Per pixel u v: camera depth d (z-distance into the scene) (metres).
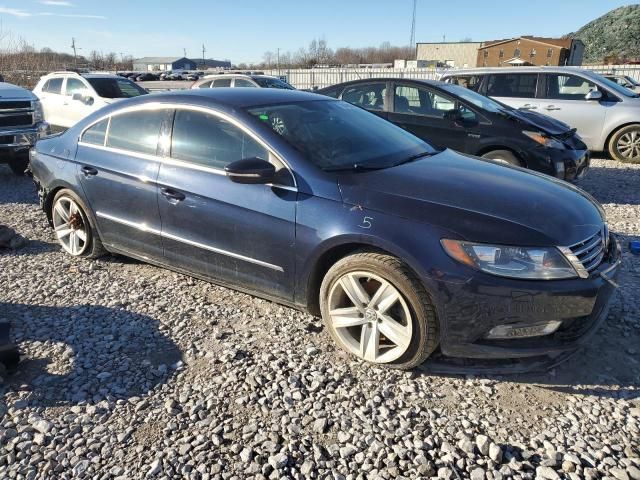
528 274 2.77
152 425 2.69
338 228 3.08
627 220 6.13
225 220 3.57
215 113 3.73
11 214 6.55
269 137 3.47
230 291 4.21
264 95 4.05
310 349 3.33
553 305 2.79
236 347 3.38
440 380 3.04
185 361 3.25
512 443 2.55
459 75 10.69
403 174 3.37
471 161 3.95
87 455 2.50
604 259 3.12
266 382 3.03
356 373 3.11
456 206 2.98
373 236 2.96
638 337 3.47
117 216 4.30
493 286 2.76
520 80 10.22
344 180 3.22
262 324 3.69
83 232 4.74
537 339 2.93
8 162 8.47
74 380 3.06
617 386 2.97
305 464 2.42
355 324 3.19
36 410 2.80
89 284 4.36
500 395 2.92
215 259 3.74
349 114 4.27
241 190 3.49
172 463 2.44
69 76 11.53
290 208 3.27
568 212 3.09
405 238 2.89
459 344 2.89
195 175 3.74
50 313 3.86
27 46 26.72
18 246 5.21
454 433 2.62
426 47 84.06
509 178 3.52
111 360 3.26
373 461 2.44
